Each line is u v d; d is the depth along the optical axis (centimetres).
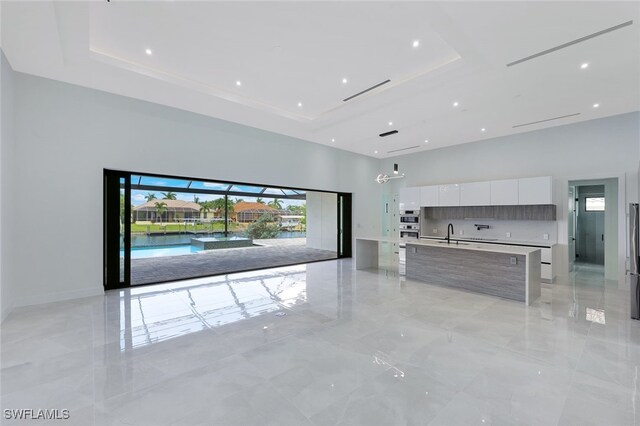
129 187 509
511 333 317
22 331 321
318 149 784
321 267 728
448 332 320
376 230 945
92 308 400
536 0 261
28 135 408
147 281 556
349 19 306
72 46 344
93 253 461
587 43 318
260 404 198
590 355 267
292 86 464
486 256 476
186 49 367
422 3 267
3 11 281
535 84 413
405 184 898
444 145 773
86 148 454
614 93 439
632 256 370
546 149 612
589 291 497
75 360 258
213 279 583
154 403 199
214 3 284
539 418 183
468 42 321
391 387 218
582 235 821
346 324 344
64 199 436
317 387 218
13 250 394
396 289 508
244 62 396
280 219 1358
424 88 429
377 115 545
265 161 672
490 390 213
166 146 530
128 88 454
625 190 520
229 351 276
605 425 177
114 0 279
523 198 603
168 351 276
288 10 293
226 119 596
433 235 806
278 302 431
